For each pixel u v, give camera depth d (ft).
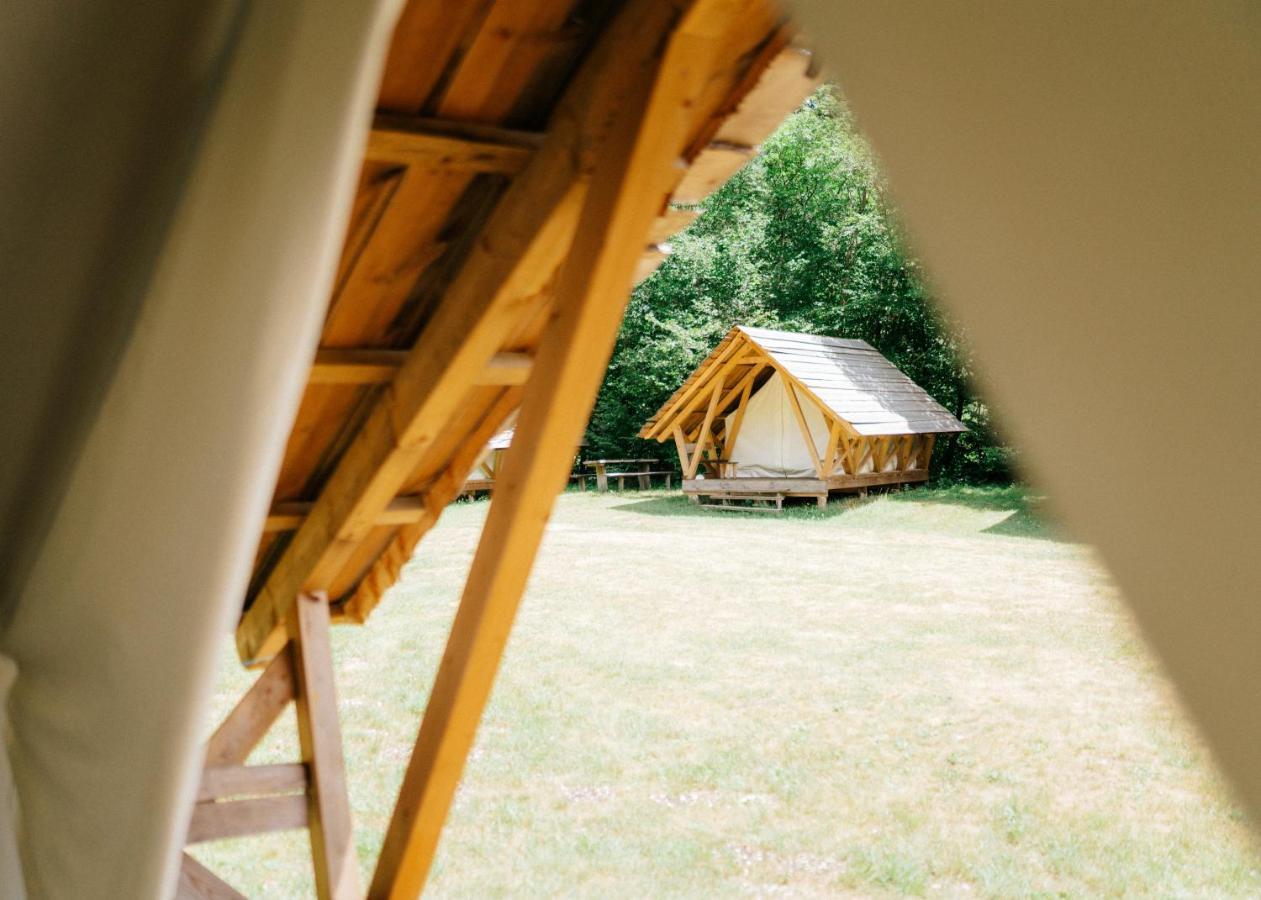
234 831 11.14
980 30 1.72
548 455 7.52
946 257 1.79
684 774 22.21
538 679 30.45
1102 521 1.58
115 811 6.68
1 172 6.01
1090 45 1.57
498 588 8.00
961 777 21.81
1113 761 22.48
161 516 6.10
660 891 16.89
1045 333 1.64
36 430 7.09
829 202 108.06
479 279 8.21
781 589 44.45
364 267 8.64
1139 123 1.52
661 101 6.56
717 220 114.62
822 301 109.81
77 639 6.46
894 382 79.71
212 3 5.67
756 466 76.59
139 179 6.27
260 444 5.99
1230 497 1.43
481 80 7.53
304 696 11.72
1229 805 1.44
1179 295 1.48
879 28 1.88
